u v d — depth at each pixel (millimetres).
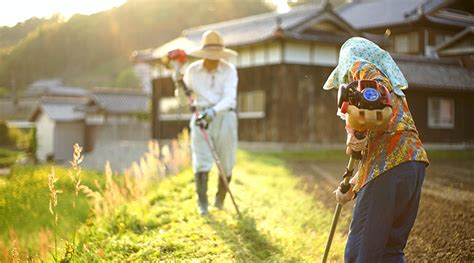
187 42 26453
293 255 4184
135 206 5918
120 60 64312
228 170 5840
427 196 7410
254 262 3951
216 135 5719
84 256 4086
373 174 2820
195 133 5707
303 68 20875
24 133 41688
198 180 5633
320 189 8633
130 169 7488
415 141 2857
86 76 62062
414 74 20703
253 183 8469
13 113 48312
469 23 24875
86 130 37688
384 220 2809
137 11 58125
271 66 20969
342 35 21375
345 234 5121
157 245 4312
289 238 4633
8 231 5000
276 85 20750
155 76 27562
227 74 5844
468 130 21203
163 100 27078
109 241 4676
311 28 20938
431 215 5879
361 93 2629
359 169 2932
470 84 20203
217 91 5812
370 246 2814
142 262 3941
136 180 6727
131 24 58312
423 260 4180
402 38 27594
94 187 7699
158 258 4023
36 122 40688
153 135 27562
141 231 5062
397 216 2891
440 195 7500
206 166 5617
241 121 22297
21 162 15156
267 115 21125
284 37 19734
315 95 21141
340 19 21031
